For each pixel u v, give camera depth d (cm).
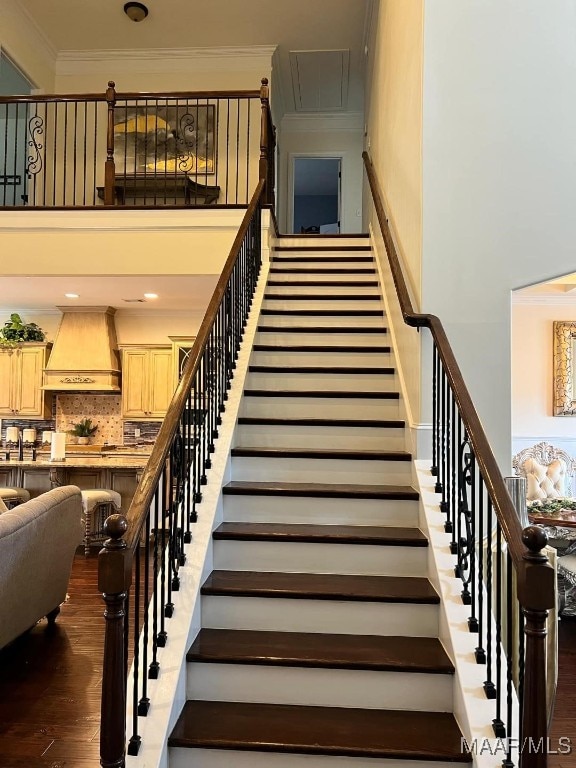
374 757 191
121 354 737
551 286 648
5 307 748
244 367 388
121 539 174
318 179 1127
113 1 659
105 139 760
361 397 378
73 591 436
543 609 155
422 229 317
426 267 317
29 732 239
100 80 767
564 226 315
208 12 677
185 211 513
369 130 721
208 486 294
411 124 357
